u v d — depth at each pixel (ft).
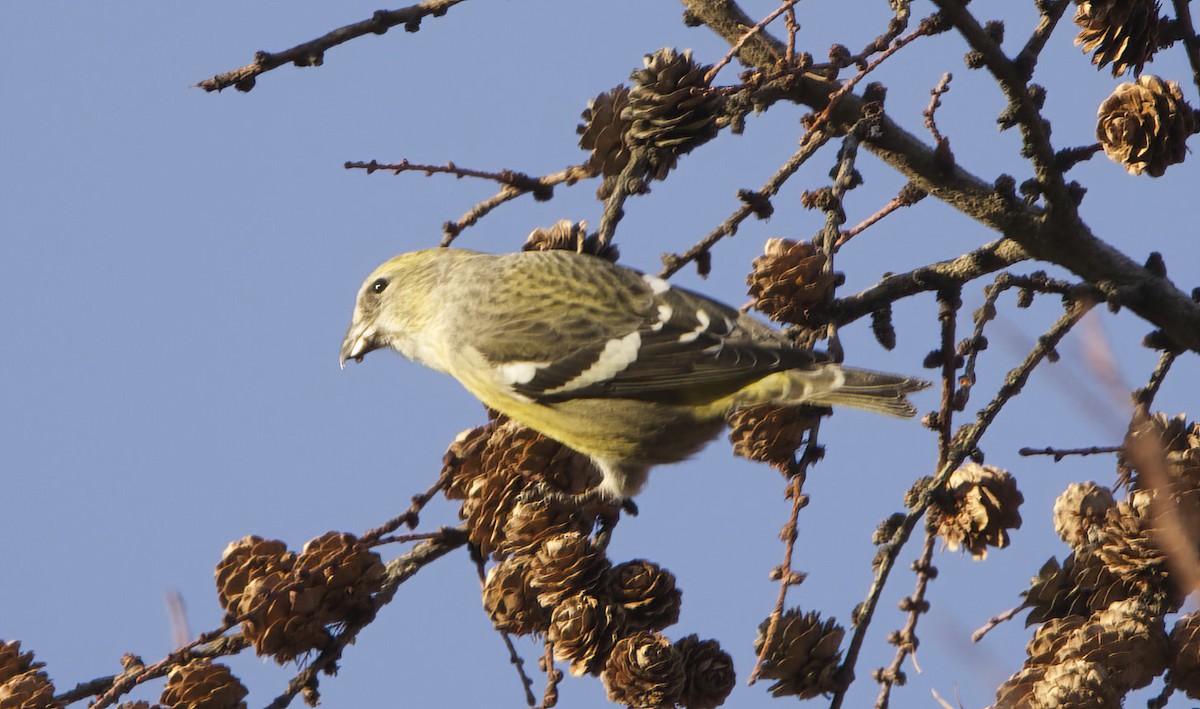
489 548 28.07
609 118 30.09
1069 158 29.43
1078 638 24.04
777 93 30.45
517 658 26.63
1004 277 26.76
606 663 24.98
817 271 27.86
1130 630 23.90
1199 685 23.75
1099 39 28.91
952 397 25.90
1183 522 25.05
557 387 33.35
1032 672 23.89
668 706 24.44
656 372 32.48
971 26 26.43
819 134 28.73
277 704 25.21
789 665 24.70
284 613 25.36
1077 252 30.66
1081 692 22.97
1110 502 27.04
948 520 28.50
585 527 27.94
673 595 25.73
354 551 26.14
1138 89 28.91
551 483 28.48
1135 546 25.09
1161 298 29.66
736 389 31.68
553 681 25.20
